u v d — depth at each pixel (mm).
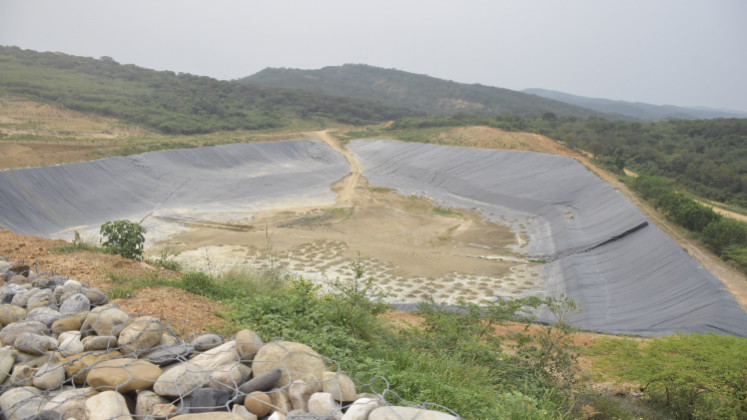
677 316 20734
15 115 60406
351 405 3141
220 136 69375
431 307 12320
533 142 67562
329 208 44750
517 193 47375
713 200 48250
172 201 42156
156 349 4070
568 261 30031
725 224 28297
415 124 97000
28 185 32438
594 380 10477
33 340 4062
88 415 3105
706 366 9992
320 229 37625
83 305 5109
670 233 29828
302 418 3018
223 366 3658
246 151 61594
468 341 8695
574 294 25484
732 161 58625
